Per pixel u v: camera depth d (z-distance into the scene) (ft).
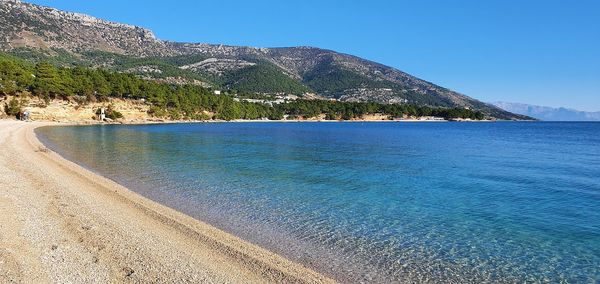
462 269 46.70
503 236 59.41
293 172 118.11
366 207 75.61
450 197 85.92
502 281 43.88
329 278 42.55
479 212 73.31
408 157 164.76
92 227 52.90
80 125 371.35
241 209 71.41
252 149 187.42
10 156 116.88
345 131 405.80
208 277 39.60
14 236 46.37
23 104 355.56
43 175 88.69
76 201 66.80
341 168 128.88
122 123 434.30
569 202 82.23
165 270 40.47
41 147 150.20
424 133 382.01
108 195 74.28
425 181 105.91
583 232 61.77
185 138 249.14
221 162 135.74
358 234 58.75
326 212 71.20
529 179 110.32
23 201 62.95
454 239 57.52
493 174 119.24
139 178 98.32
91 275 38.06
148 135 262.88
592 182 106.22
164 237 51.24
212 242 50.57
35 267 38.58
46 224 52.29
